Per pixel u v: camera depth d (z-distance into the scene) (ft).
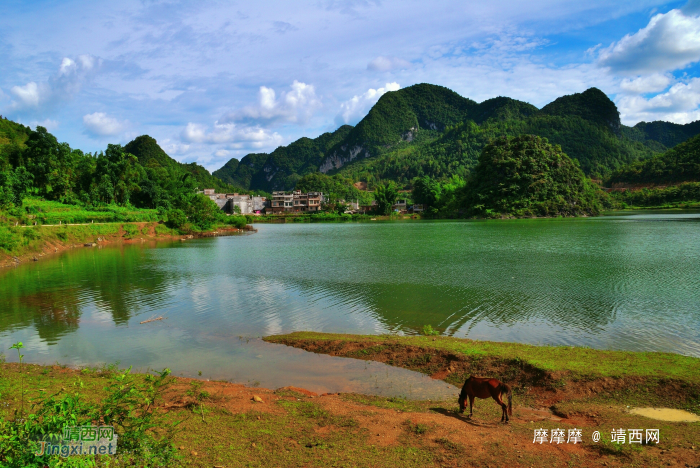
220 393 36.42
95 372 43.32
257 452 25.25
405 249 157.69
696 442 26.02
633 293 77.56
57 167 272.72
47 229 182.19
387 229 296.71
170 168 489.67
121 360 48.96
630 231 211.61
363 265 118.11
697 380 34.60
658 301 71.61
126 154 325.62
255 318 67.10
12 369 43.21
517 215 442.50
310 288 88.94
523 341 53.21
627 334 55.21
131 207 308.40
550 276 95.14
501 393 30.68
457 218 485.97
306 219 499.10
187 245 197.47
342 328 60.95
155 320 66.44
